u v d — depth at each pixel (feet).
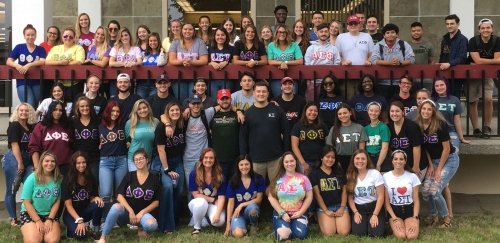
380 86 21.39
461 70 20.80
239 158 18.62
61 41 24.03
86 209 18.43
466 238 17.69
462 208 21.54
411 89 20.44
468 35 29.84
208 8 34.27
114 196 19.29
